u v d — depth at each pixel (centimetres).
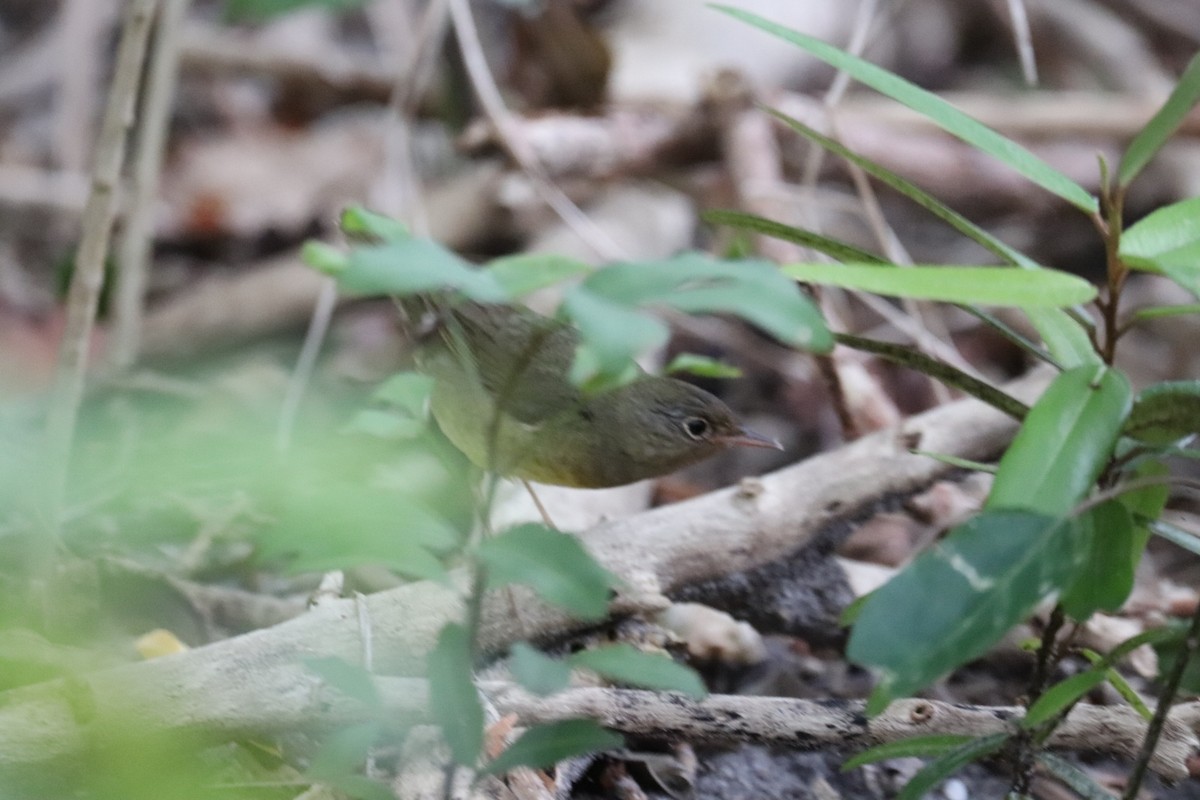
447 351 807
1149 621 866
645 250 1423
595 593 427
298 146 1672
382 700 525
